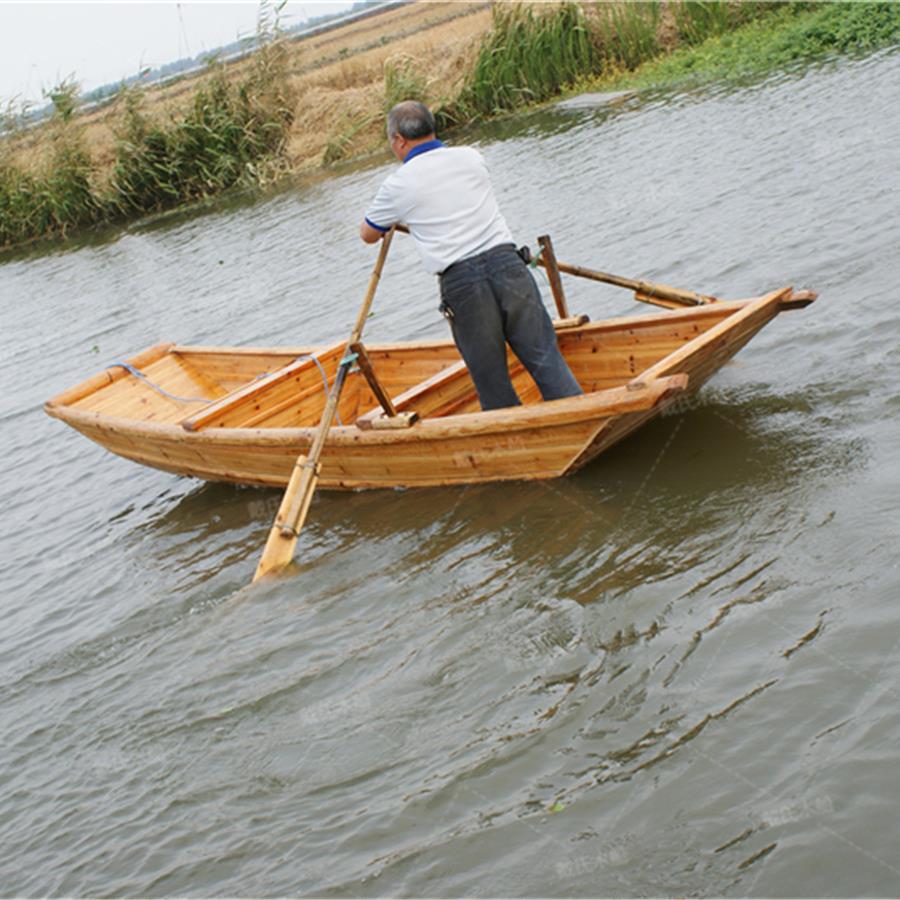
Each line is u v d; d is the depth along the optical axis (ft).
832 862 9.68
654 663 13.09
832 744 10.93
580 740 12.22
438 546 18.02
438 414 20.88
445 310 18.60
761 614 13.32
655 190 37.58
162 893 11.86
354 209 52.95
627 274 29.76
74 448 29.78
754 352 21.57
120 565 21.49
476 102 68.54
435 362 23.16
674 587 14.57
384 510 20.07
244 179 74.90
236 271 47.52
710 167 38.01
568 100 62.90
